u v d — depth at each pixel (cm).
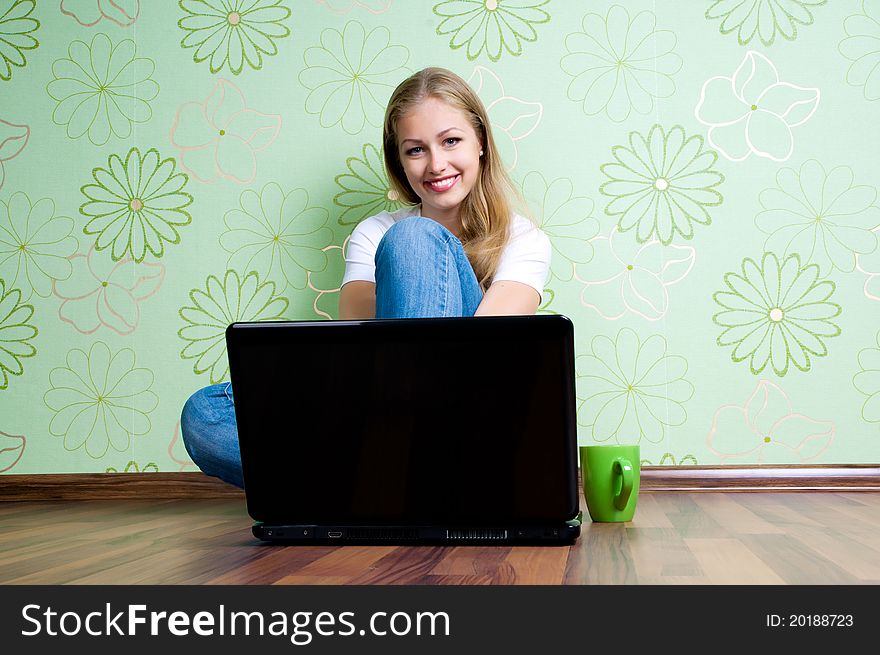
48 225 202
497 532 101
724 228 188
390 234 115
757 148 188
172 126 200
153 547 108
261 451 103
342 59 197
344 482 102
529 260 151
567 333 94
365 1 197
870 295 185
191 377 197
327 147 197
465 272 122
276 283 197
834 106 187
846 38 188
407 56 196
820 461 185
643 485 185
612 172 191
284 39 199
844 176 187
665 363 188
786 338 186
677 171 190
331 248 196
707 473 185
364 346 99
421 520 102
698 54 190
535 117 192
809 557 93
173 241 199
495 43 194
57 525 140
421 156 155
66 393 199
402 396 99
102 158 202
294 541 106
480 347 96
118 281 200
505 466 99
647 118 190
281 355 100
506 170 193
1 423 200
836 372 185
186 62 201
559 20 193
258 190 198
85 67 203
